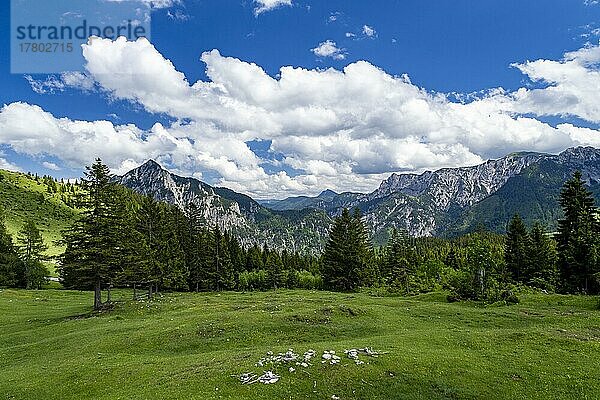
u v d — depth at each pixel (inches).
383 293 4207.7
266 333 1998.0
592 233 3511.3
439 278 4559.5
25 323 2628.0
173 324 2203.5
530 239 4333.2
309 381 1283.2
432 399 1217.4
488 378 1349.7
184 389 1216.2
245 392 1193.4
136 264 3280.0
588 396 1240.8
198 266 4985.2
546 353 1593.3
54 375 1471.5
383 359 1456.7
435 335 1844.2
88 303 3555.6
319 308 2397.9
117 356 1691.7
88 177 2933.1
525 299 2962.6
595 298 2856.8
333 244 5034.5
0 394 1322.6
